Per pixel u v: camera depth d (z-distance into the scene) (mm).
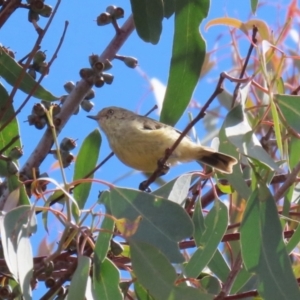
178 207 5152
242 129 5496
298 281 5559
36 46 5543
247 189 6008
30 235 4789
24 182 5410
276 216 5352
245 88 5602
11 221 4766
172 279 4910
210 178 5801
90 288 4809
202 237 5445
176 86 6457
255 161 5484
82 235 4977
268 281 5191
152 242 5070
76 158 6359
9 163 5785
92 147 6375
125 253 5801
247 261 5277
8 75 6102
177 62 6469
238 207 6875
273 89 5934
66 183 4941
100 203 5195
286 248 5352
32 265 4754
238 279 5719
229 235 5828
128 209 5156
